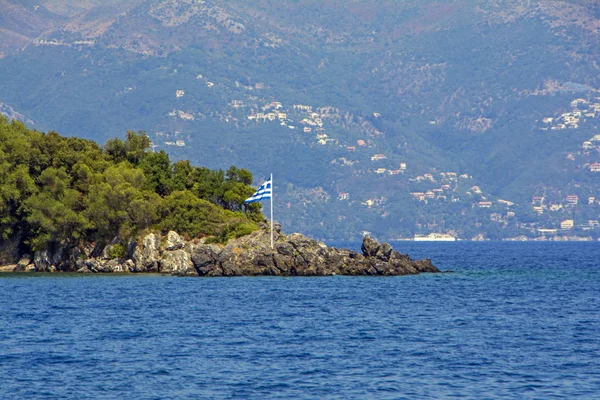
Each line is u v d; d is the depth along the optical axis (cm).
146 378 19400
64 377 19500
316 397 17875
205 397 17875
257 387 18650
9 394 18100
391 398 17800
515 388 18600
